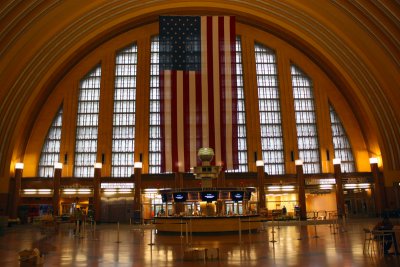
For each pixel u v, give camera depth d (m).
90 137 41.06
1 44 29.38
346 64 37.06
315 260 10.55
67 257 12.16
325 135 41.69
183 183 37.47
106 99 41.38
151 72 42.44
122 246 15.50
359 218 36.62
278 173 40.66
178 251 13.49
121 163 40.31
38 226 32.09
